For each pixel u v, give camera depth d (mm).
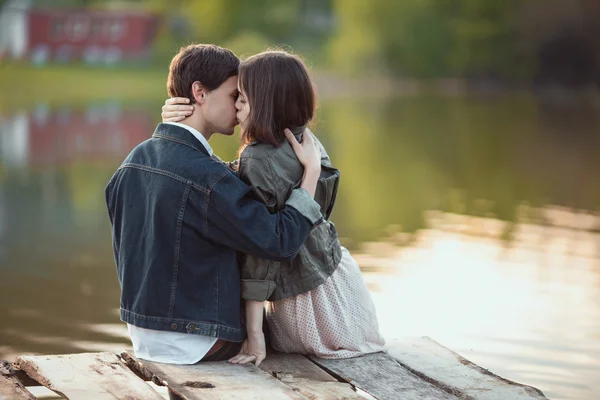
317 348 3375
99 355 3336
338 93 39344
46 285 6391
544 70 40344
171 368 3158
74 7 55344
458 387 3146
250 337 3297
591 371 4609
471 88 43156
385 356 3432
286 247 3152
